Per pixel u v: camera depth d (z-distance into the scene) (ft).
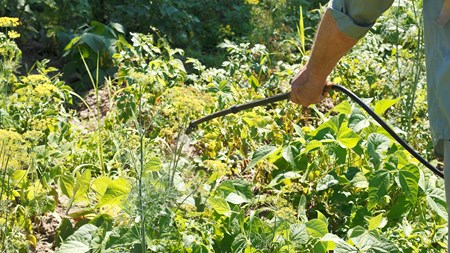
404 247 14.14
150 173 13.71
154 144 16.72
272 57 25.20
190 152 17.39
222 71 20.86
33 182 15.10
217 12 29.48
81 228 13.34
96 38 23.90
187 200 13.79
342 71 21.33
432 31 9.74
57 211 15.64
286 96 13.26
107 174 16.07
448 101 9.57
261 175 16.37
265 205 15.74
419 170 14.90
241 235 13.24
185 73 20.38
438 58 9.68
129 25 27.40
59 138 17.20
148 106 18.35
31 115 17.35
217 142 17.29
